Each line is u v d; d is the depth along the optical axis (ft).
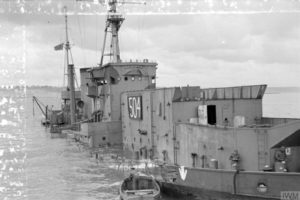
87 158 143.95
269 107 402.11
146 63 171.83
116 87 167.53
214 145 82.48
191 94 106.42
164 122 110.63
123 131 156.87
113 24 178.09
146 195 78.84
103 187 100.17
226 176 73.77
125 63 168.45
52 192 94.53
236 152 75.36
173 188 85.05
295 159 71.05
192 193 81.10
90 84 204.64
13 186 95.09
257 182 69.67
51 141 202.80
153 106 120.06
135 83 169.89
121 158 135.54
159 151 115.44
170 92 105.81
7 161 109.40
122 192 82.33
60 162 135.85
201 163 88.02
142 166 114.73
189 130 93.76
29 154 146.61
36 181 104.42
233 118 99.60
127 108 148.46
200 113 101.76
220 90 106.11
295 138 69.67
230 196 73.36
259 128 72.38
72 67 238.89
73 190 97.50
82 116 242.99
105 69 175.01
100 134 164.35
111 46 180.86
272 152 70.79
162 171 92.58
